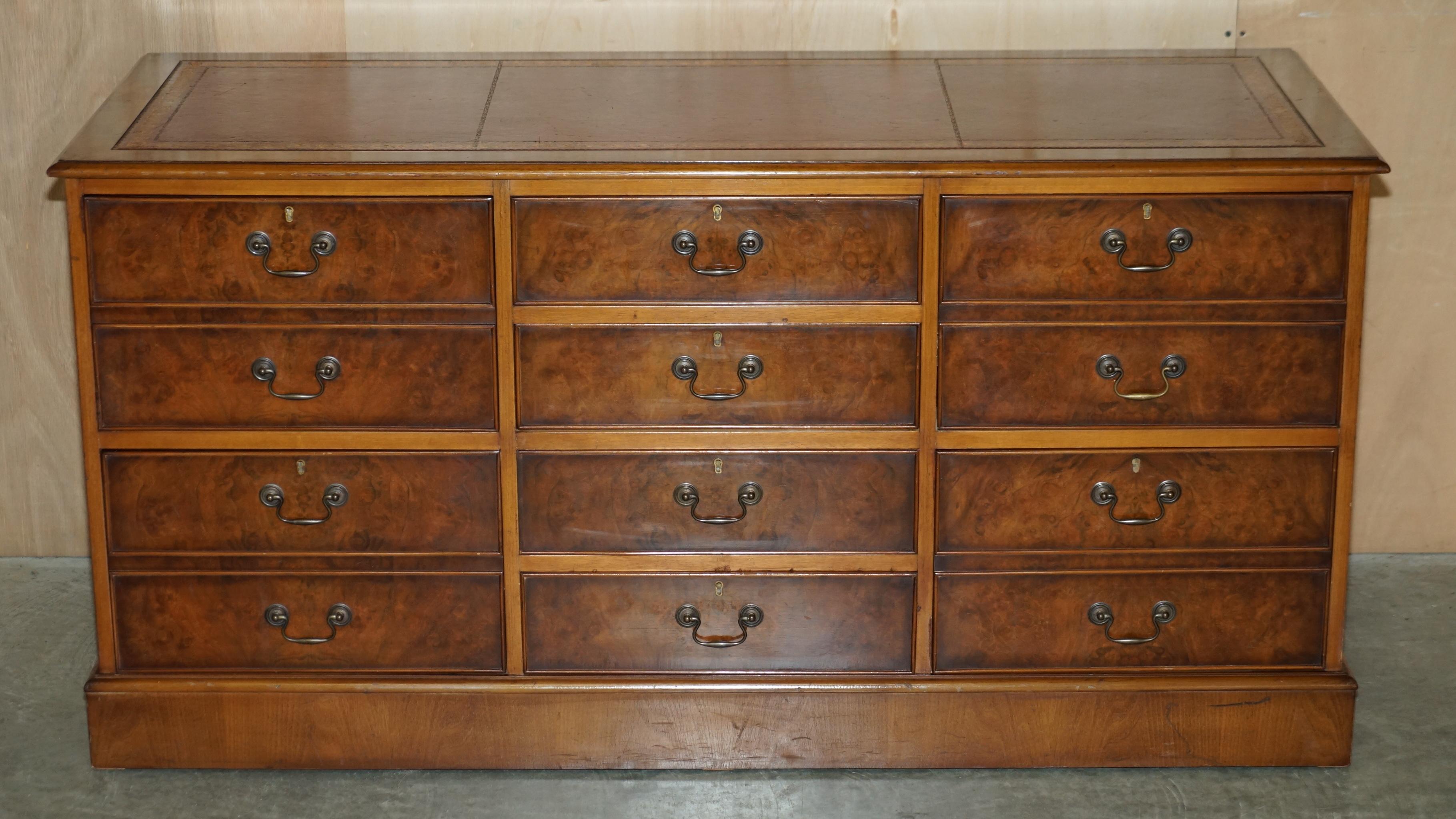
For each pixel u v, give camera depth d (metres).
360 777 2.41
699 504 2.32
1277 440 2.30
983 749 2.40
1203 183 2.20
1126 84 2.51
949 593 2.35
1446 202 3.04
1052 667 2.38
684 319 2.25
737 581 2.35
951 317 2.25
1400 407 3.17
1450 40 2.94
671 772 2.42
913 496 2.32
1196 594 2.36
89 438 2.29
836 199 2.21
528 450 2.30
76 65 2.98
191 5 2.92
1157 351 2.27
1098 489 2.31
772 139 2.29
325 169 2.18
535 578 2.35
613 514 2.33
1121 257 2.22
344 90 2.49
